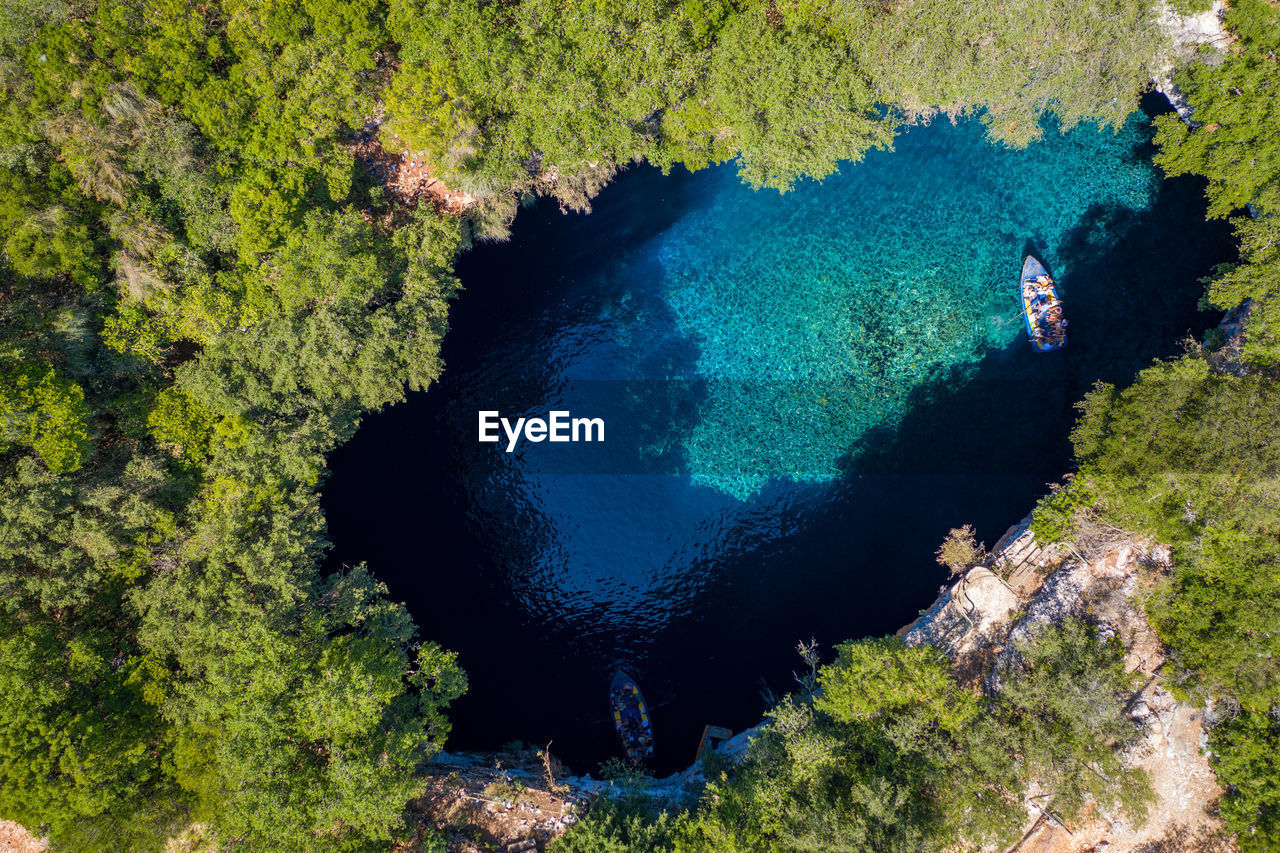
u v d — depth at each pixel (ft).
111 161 89.04
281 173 96.58
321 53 93.81
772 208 124.26
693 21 92.68
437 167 102.32
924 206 122.83
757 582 122.83
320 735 85.71
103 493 90.12
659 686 121.39
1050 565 106.01
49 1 86.38
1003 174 121.60
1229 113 93.20
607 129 97.91
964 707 91.40
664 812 94.99
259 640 88.74
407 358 101.45
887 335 122.83
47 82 87.30
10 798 81.15
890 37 90.94
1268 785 90.43
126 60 89.04
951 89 94.79
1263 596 90.48
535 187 113.19
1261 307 97.60
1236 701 94.43
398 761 87.66
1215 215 102.58
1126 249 118.32
